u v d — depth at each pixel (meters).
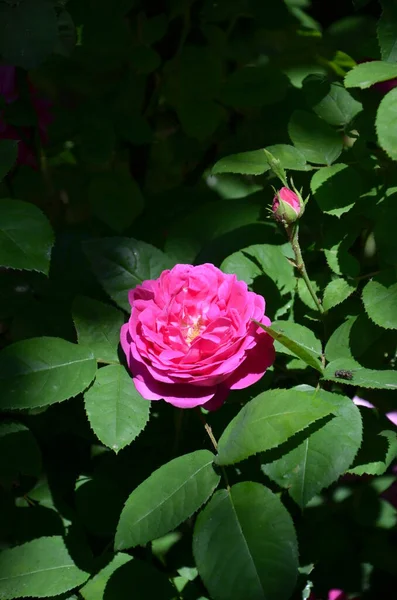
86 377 0.98
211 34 1.21
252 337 0.96
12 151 1.02
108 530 1.05
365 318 1.03
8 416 1.12
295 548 0.93
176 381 0.95
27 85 1.17
